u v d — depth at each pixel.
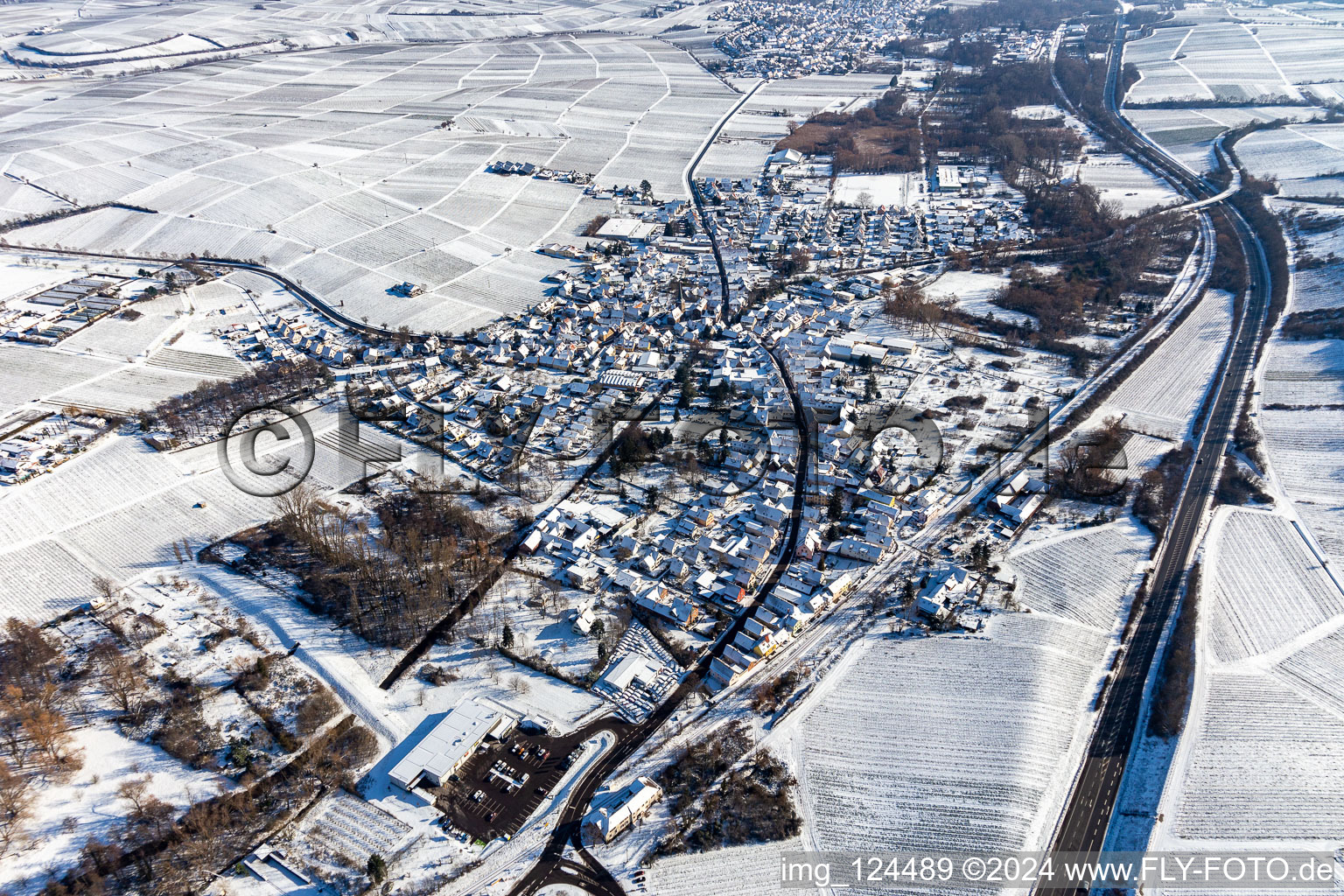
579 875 128.62
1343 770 140.12
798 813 137.38
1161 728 148.50
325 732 152.25
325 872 129.25
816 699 157.25
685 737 150.50
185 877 128.62
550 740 150.25
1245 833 131.38
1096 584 180.88
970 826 133.88
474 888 126.94
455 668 165.62
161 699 158.50
